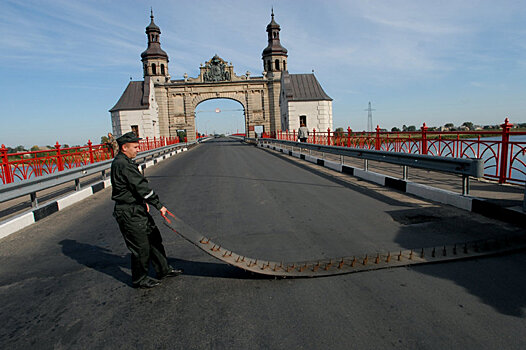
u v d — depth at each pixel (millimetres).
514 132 6918
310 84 39312
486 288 3117
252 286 3406
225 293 3289
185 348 2451
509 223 4938
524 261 3666
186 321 2822
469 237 4453
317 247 4359
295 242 4582
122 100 39375
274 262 3881
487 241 4129
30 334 2746
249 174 11992
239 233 5105
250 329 2646
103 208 7688
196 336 2594
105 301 3264
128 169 3256
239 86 50094
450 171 6160
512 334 2430
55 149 10969
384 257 3895
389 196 7199
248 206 6918
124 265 4207
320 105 37312
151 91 39594
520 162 6836
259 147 34094
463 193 5965
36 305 3250
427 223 5152
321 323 2678
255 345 2438
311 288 3281
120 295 3379
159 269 3617
